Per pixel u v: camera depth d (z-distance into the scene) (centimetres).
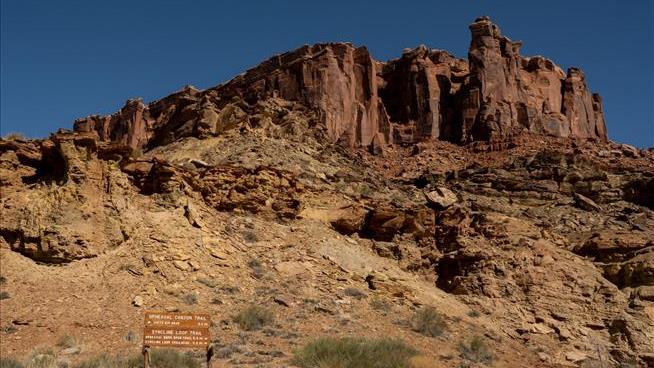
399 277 3297
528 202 4609
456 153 5703
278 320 2481
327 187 3941
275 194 3538
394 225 3706
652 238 3709
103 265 2555
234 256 2936
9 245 2552
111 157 2992
